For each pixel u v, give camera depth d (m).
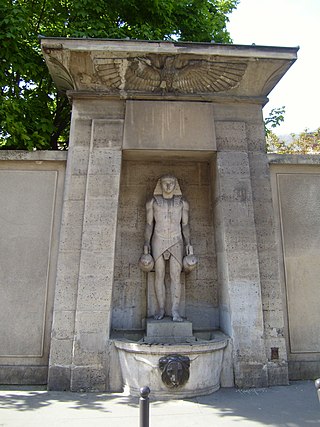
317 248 6.85
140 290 6.99
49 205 6.62
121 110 6.95
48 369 5.86
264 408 4.89
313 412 4.74
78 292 5.97
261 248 6.55
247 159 6.90
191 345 5.44
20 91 8.19
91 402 5.11
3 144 7.76
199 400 5.22
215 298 7.07
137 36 8.54
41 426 4.27
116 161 6.63
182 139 6.85
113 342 5.84
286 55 6.66
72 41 6.33
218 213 6.88
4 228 6.48
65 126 9.73
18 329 6.14
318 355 6.42
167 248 6.58
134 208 7.37
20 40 7.64
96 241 6.21
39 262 6.39
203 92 7.09
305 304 6.59
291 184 7.09
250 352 5.98
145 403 3.20
